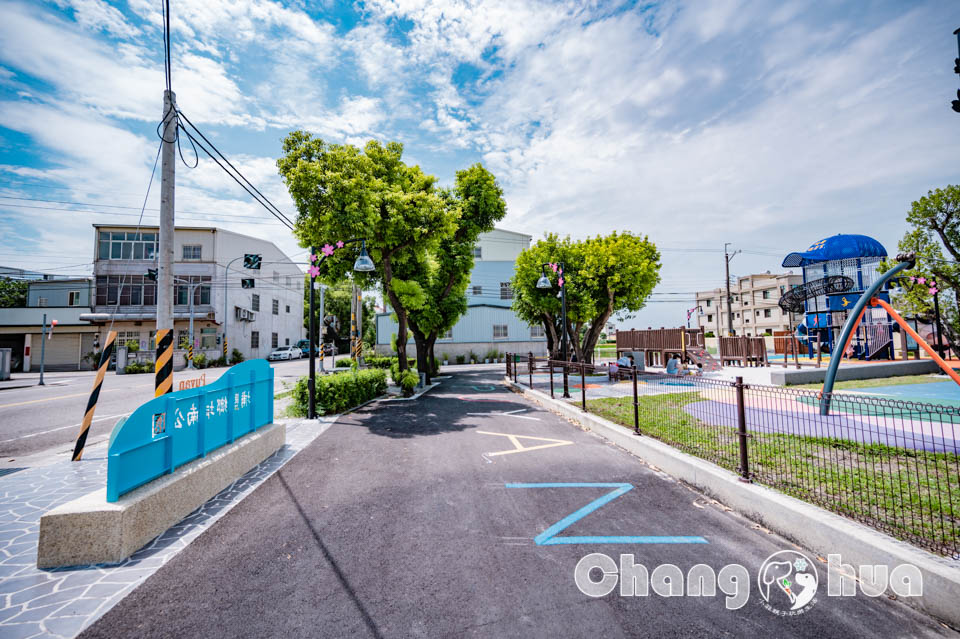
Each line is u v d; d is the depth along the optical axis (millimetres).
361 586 3205
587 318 21266
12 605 2992
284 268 46844
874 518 3629
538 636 2611
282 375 23641
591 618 2789
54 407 12852
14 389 18359
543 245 21797
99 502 3775
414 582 3250
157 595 3117
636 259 20203
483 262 38188
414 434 8539
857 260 17297
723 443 6352
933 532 3316
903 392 10523
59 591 3172
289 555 3699
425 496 5117
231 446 5891
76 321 33750
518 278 22969
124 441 3955
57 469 6402
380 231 13727
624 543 3861
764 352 20469
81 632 2701
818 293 17219
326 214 11539
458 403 12945
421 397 14445
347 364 30812
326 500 5023
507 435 8406
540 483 5547
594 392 13281
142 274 33188
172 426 4715
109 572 3441
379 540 3973
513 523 4320
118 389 17734
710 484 5004
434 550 3764
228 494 5234
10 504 4988
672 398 10531
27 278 41750
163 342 7312
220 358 33219
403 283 16562
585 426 9156
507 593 3088
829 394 4777
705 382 5746
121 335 33375
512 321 37062
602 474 5902
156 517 4094
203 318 33219
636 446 6832
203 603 3004
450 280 21859
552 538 3977
